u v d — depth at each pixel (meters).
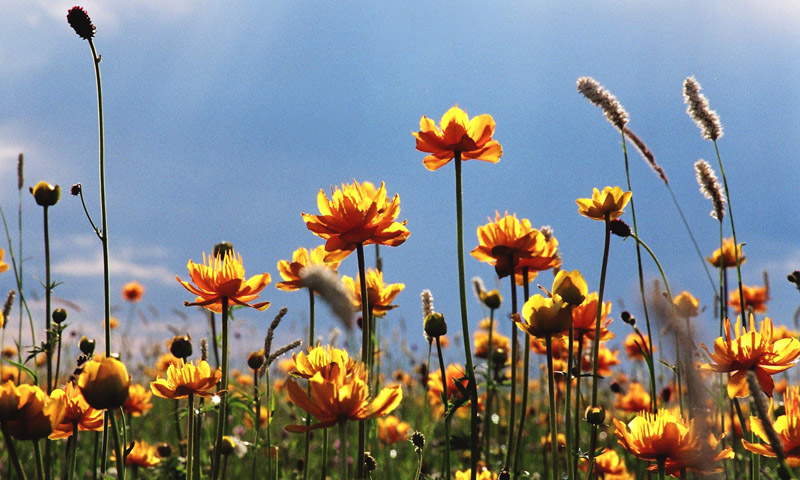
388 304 1.04
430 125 0.99
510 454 0.99
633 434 0.94
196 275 0.96
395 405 0.86
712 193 1.07
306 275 0.78
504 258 1.02
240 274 0.97
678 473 0.93
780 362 0.92
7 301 1.08
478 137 0.98
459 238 0.95
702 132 1.08
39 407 0.85
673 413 0.98
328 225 0.95
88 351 1.04
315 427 0.86
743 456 1.11
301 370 0.93
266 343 1.00
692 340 0.80
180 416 1.06
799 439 0.88
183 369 0.95
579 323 1.03
